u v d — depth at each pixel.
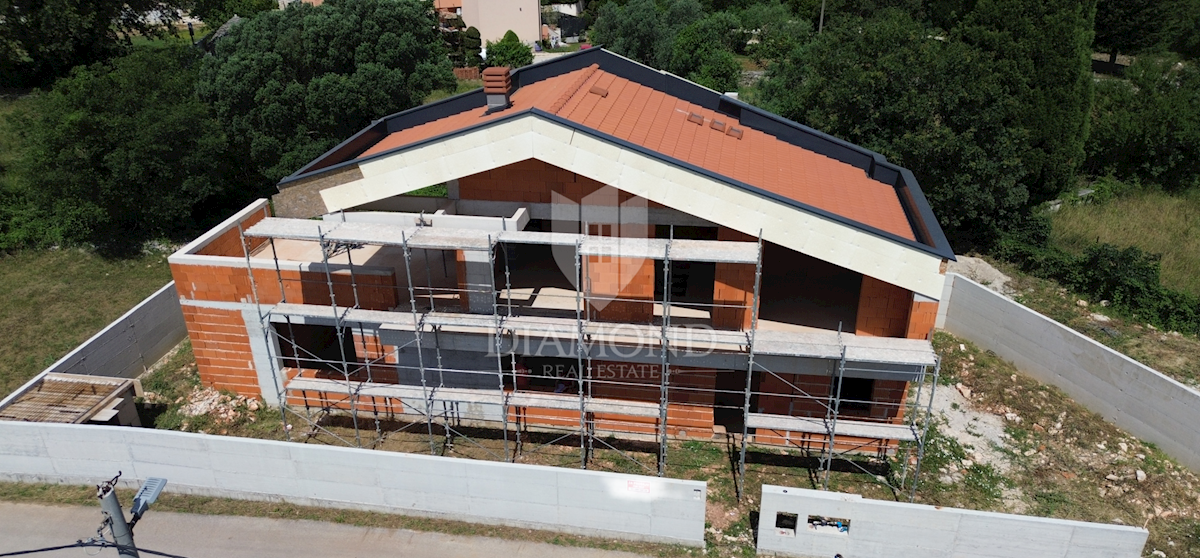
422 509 14.34
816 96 27.33
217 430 17.05
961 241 26.78
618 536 13.84
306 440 16.75
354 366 17.95
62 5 39.28
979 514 12.35
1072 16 26.81
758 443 16.41
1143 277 21.84
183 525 14.21
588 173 13.96
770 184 15.27
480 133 13.98
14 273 24.62
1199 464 15.53
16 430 14.76
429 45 35.44
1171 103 31.42
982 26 28.61
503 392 14.98
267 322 15.32
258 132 29.58
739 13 58.06
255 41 30.44
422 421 17.28
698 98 19.80
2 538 13.85
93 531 14.07
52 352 21.02
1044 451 16.41
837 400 13.95
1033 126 27.89
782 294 17.47
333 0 33.34
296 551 13.63
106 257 25.91
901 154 24.42
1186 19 45.38
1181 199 30.36
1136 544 12.03
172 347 21.06
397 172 14.62
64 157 24.62
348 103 29.77
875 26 26.70
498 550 13.61
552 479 13.44
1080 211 28.34
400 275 17.27
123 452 14.76
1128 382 16.69
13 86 40.69
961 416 17.64
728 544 13.72
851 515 12.77
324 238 13.80
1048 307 22.25
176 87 26.97
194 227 28.45
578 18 65.69
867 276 14.48
